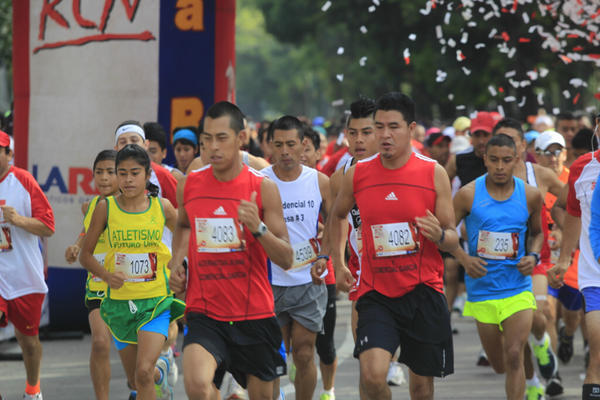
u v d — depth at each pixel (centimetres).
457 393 1834
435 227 1192
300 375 1513
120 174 1390
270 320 1202
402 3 7119
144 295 1408
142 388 1370
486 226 1523
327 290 1596
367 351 1224
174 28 2470
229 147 1150
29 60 2511
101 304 1437
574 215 1505
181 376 2002
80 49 2470
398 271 1259
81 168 2478
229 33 2539
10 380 1959
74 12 2477
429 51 6975
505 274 1518
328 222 1470
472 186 1543
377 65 8350
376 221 1259
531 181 1705
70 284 2503
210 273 1180
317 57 10988
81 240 1648
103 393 1520
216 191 1177
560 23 2278
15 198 1611
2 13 4525
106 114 2470
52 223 1636
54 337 2498
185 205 1198
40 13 2497
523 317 1498
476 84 6806
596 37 2258
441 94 7250
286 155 1502
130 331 1423
